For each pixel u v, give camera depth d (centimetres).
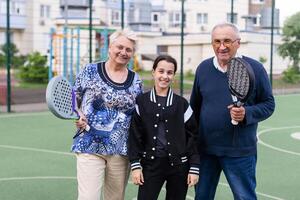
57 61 2530
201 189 431
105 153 418
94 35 2772
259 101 411
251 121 395
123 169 432
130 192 628
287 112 1608
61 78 396
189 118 402
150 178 400
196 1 4478
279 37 3372
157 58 400
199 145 425
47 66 2628
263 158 885
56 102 391
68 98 401
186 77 3253
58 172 741
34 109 1487
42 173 734
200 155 427
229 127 407
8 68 1388
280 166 821
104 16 4225
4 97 1770
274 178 737
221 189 653
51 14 4781
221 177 706
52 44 2498
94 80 417
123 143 421
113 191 441
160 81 396
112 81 417
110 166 427
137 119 403
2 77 3027
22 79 2609
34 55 2666
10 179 695
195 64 3825
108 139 417
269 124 1336
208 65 416
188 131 405
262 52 3438
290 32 3039
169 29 4672
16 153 874
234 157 411
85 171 420
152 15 4581
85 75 420
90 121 416
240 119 389
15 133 1085
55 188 654
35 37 4753
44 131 1117
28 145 951
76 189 650
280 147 998
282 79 2784
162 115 394
